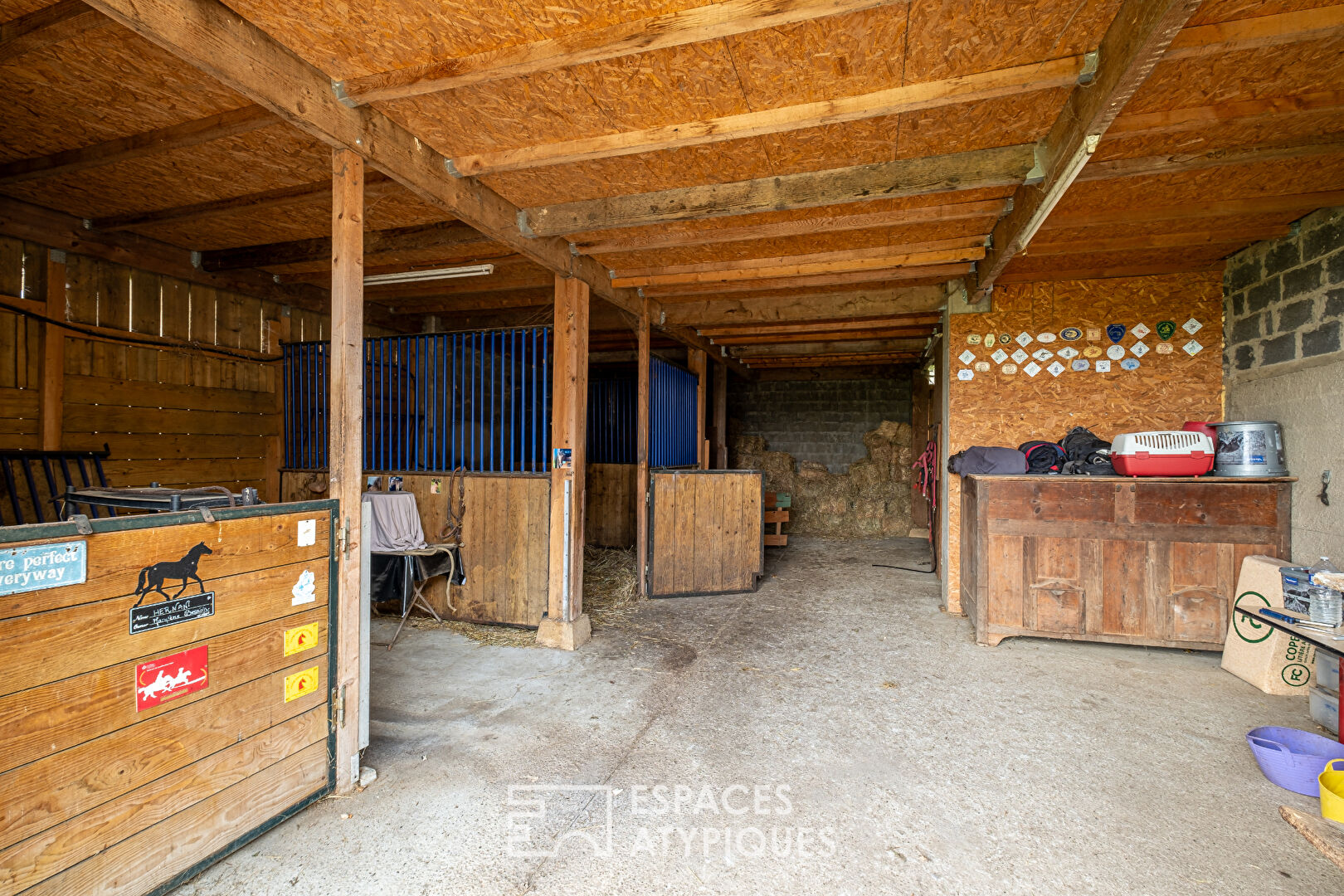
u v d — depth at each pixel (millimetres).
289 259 4383
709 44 2047
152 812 1705
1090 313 4680
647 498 5305
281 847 2023
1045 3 1861
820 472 9586
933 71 2213
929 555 7449
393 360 4992
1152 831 2141
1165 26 1628
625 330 6586
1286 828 2154
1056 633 3992
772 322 5746
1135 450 3871
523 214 3520
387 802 2283
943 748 2707
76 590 1535
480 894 1836
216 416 4809
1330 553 3422
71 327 3912
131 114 2699
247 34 1909
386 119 2518
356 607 2387
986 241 3910
